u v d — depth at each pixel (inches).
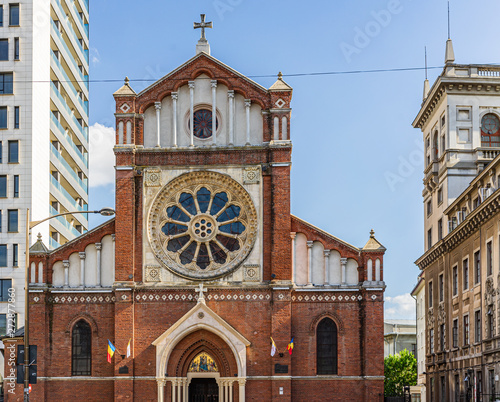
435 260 3075.8
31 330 2336.4
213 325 2285.9
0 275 3368.6
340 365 2303.2
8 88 3486.7
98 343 2341.3
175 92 2458.2
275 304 2309.3
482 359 2369.6
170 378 2295.8
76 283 2385.6
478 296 2453.2
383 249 2348.7
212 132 2434.8
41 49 3609.7
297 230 2384.4
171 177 2409.0
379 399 2263.8
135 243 2377.0
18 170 3442.4
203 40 2539.4
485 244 2388.0
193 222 2393.0
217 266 2365.9
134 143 2425.0
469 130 3002.0
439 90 3075.8
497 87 3009.4
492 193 2332.7
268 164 2399.1
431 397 3144.7
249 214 2385.6
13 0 3535.9
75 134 4276.6
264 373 2287.2
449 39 3070.9
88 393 2311.8
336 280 2362.2
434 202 3216.0
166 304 2336.4
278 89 2420.0
